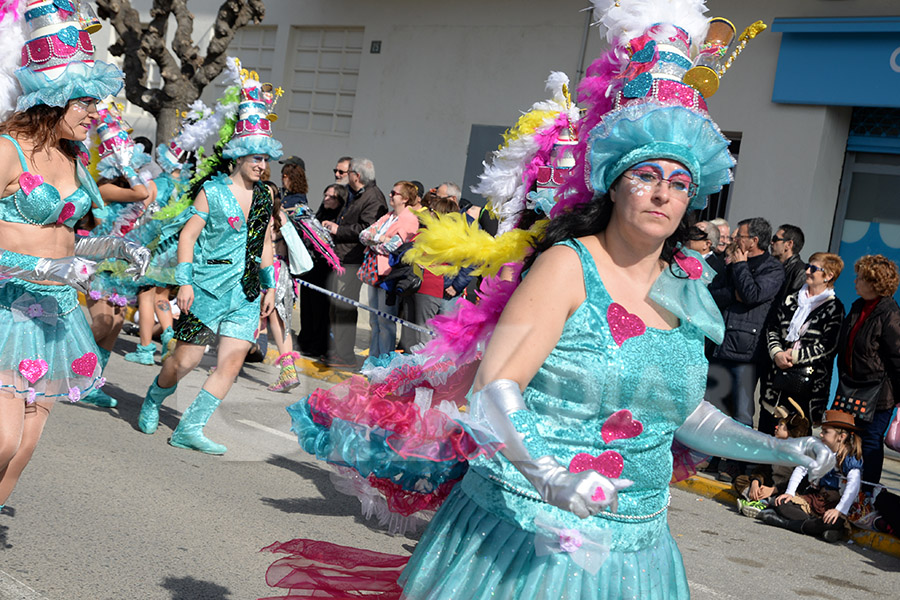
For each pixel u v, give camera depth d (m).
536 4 11.77
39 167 3.50
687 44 2.25
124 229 5.74
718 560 5.23
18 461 3.49
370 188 8.30
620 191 2.09
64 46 3.43
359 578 2.56
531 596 1.98
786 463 2.19
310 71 13.51
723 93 10.20
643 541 2.12
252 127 5.25
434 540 2.17
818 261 6.77
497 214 4.24
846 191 10.00
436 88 12.62
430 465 2.63
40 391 3.44
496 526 2.08
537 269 2.07
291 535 4.31
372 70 13.11
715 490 6.83
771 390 6.91
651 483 2.12
